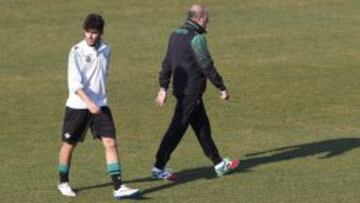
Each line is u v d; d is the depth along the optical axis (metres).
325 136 49.28
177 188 39.19
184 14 86.25
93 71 37.00
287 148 46.59
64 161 37.78
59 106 56.31
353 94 59.59
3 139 48.41
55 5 88.88
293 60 69.75
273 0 91.81
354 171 41.84
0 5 88.56
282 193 38.31
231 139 48.66
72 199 37.41
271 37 77.69
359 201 37.16
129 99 58.31
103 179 40.44
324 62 69.00
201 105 40.59
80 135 37.59
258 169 42.38
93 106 36.25
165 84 40.62
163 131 50.62
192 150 46.00
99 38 37.09
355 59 70.06
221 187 39.31
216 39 77.00
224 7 88.94
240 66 67.94
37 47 74.38
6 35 78.44
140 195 37.62
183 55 39.88
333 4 90.38
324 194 38.09
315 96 59.09
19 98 58.28
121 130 50.72
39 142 47.75
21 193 38.19
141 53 72.25
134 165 43.16
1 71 66.25
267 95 59.31
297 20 84.12
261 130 50.78
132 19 84.25
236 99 58.16
